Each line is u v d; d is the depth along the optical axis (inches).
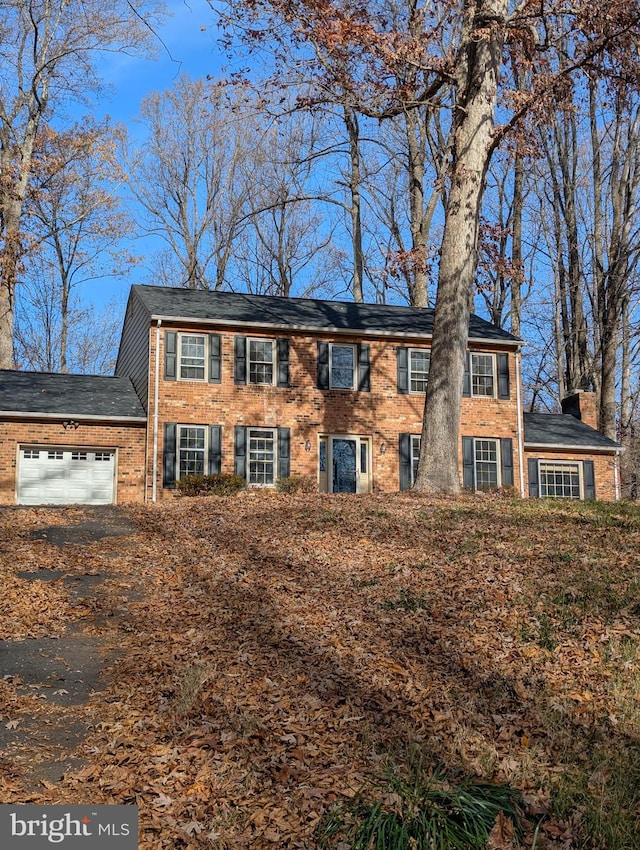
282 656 324.5
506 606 370.9
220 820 210.4
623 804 223.0
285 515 579.2
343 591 404.8
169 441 920.3
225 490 849.5
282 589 410.9
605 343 1293.1
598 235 1369.3
